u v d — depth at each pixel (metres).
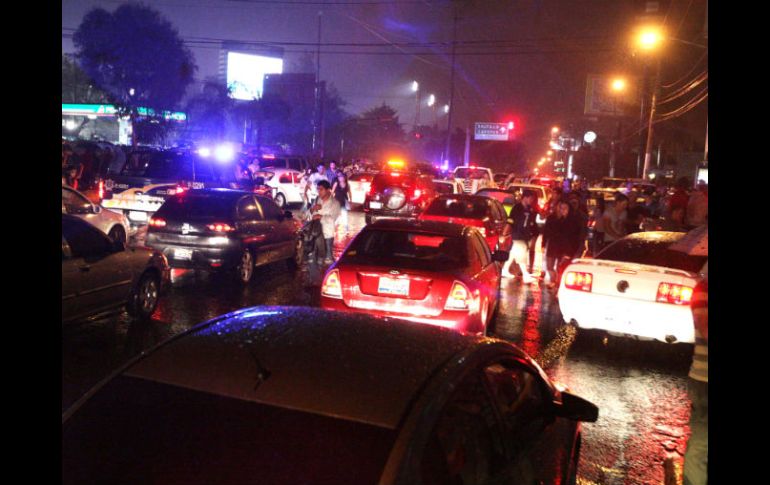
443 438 2.49
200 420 2.43
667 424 6.19
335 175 25.16
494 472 2.82
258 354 2.72
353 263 7.13
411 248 7.64
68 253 7.23
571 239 12.72
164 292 9.23
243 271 11.42
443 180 25.48
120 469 2.31
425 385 2.58
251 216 11.81
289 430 2.36
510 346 3.46
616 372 7.79
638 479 5.02
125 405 2.55
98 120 54.47
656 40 26.34
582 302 8.24
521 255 18.45
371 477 2.20
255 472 2.23
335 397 2.47
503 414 3.08
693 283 7.84
